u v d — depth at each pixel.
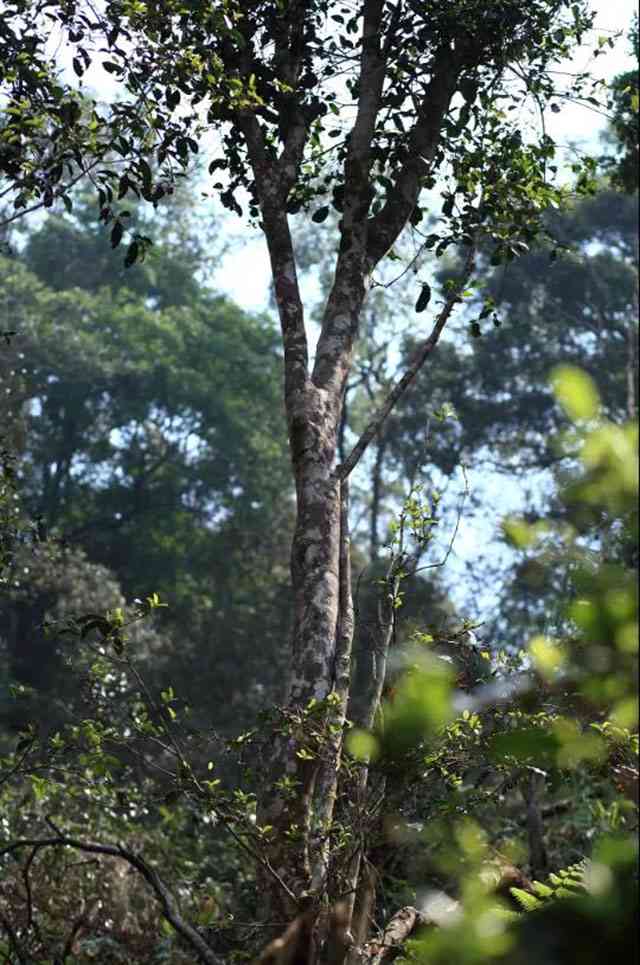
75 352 38.78
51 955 8.34
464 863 2.04
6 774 6.93
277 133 9.35
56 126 8.16
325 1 9.27
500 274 38.38
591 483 1.31
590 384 1.31
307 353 8.24
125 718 6.70
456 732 4.61
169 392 41.75
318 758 5.91
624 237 38.25
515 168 8.95
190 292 45.91
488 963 1.25
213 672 33.28
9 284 39.06
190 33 8.27
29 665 30.84
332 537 7.41
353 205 8.78
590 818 8.54
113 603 28.62
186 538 41.66
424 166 9.02
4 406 14.87
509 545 1.40
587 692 1.36
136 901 9.36
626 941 1.20
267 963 2.56
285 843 5.95
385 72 9.20
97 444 42.47
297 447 7.78
